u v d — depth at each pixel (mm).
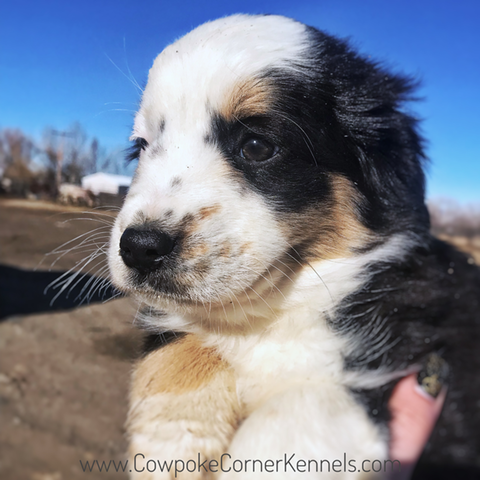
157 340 191
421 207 198
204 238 150
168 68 175
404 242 188
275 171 164
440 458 173
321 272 176
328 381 158
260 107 165
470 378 183
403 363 163
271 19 192
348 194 178
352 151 181
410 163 198
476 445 180
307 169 169
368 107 189
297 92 171
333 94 182
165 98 173
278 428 138
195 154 166
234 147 167
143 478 150
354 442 138
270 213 162
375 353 163
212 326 180
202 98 167
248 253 156
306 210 169
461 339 186
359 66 198
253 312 170
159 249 146
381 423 145
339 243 179
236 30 180
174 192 156
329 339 168
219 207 155
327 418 140
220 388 161
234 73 166
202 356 173
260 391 163
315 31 194
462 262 211
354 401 148
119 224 159
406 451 152
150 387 166
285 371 165
